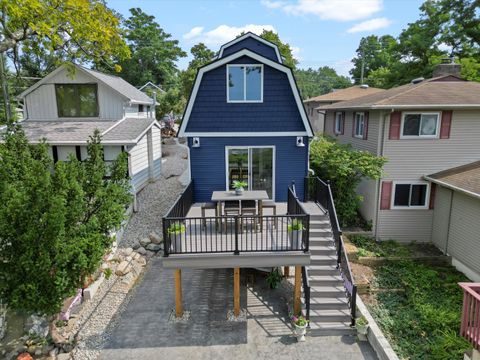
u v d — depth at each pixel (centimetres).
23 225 568
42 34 1317
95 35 1469
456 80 1507
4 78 1622
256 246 799
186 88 3294
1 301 628
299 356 700
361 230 1375
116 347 724
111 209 706
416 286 1022
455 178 1171
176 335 765
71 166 668
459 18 2752
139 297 921
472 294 586
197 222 1008
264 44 1481
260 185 1174
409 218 1334
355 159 1299
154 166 1791
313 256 914
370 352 714
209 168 1155
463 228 1148
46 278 589
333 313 805
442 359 711
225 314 847
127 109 1759
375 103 1244
